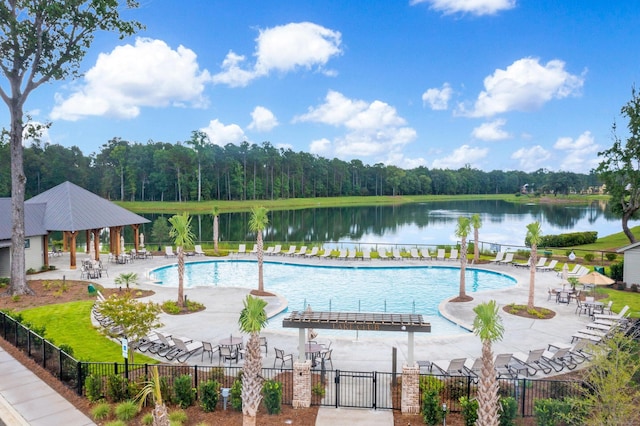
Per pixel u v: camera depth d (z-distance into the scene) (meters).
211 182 111.00
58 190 36.03
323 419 11.64
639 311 21.92
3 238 29.25
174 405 12.47
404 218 91.00
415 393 11.96
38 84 25.33
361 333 19.31
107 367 13.96
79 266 33.66
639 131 36.62
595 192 188.00
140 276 30.67
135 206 97.38
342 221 84.75
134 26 25.61
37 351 15.58
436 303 25.81
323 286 30.03
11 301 23.22
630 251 27.45
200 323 20.12
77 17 23.73
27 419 11.49
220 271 35.06
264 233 66.38
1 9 22.30
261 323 10.03
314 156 148.88
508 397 11.38
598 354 10.89
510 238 61.47
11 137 24.98
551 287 27.53
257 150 122.31
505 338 17.92
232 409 12.27
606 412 9.98
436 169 194.00
